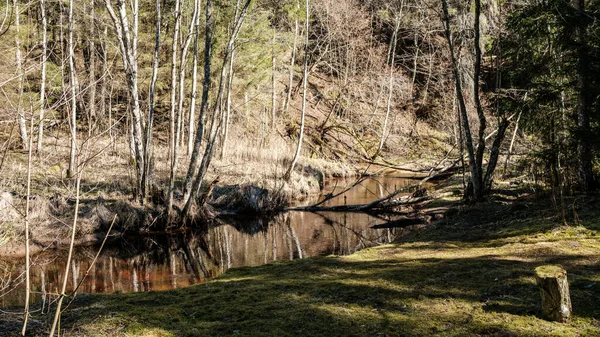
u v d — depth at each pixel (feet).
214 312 15.71
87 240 33.88
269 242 35.63
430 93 111.14
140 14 64.28
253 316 15.23
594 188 30.19
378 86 108.37
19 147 39.29
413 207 46.57
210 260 30.30
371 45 109.09
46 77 35.40
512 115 35.99
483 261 21.06
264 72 82.02
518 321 14.16
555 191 30.78
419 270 20.35
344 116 106.32
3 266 27.27
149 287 24.07
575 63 29.40
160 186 41.32
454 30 80.43
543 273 14.38
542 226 25.99
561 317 13.99
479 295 16.60
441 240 27.12
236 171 58.18
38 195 33.83
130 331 13.64
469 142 36.60
